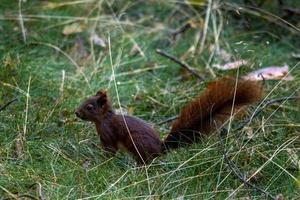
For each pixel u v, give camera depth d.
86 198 7.61
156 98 10.66
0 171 8.16
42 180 8.04
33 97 10.07
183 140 8.52
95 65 11.51
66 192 7.82
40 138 9.09
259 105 9.20
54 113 9.67
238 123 9.57
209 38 12.55
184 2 12.95
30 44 11.89
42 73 10.84
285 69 10.84
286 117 9.74
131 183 8.04
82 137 9.18
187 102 10.43
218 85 8.47
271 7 13.21
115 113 8.54
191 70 11.31
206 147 8.52
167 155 8.48
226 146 8.61
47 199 7.65
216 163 8.19
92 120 8.46
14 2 12.95
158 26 13.06
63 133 9.22
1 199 7.63
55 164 8.45
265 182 8.20
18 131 9.12
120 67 11.59
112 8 13.24
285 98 9.48
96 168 8.26
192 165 8.27
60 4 12.82
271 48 12.29
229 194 7.88
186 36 12.81
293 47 12.45
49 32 12.48
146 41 12.53
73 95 10.29
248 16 13.08
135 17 13.32
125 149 8.47
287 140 8.73
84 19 12.53
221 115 8.48
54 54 11.92
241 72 10.84
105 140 8.46
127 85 10.99
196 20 12.95
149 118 10.12
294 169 8.29
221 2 12.59
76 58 11.90
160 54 11.56
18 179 8.02
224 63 11.76
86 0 12.92
